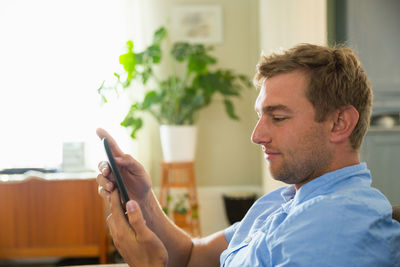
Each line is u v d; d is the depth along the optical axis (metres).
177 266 1.17
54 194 3.10
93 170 3.49
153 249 0.83
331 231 0.69
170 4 3.97
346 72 0.79
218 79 3.67
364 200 0.74
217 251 1.16
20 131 3.75
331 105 0.79
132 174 1.08
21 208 3.09
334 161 0.82
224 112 4.07
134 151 3.80
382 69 3.21
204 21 3.99
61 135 3.78
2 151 3.73
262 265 0.80
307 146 0.79
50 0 3.76
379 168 3.05
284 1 3.04
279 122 0.81
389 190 3.06
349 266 0.67
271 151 0.82
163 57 3.96
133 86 3.80
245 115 4.07
